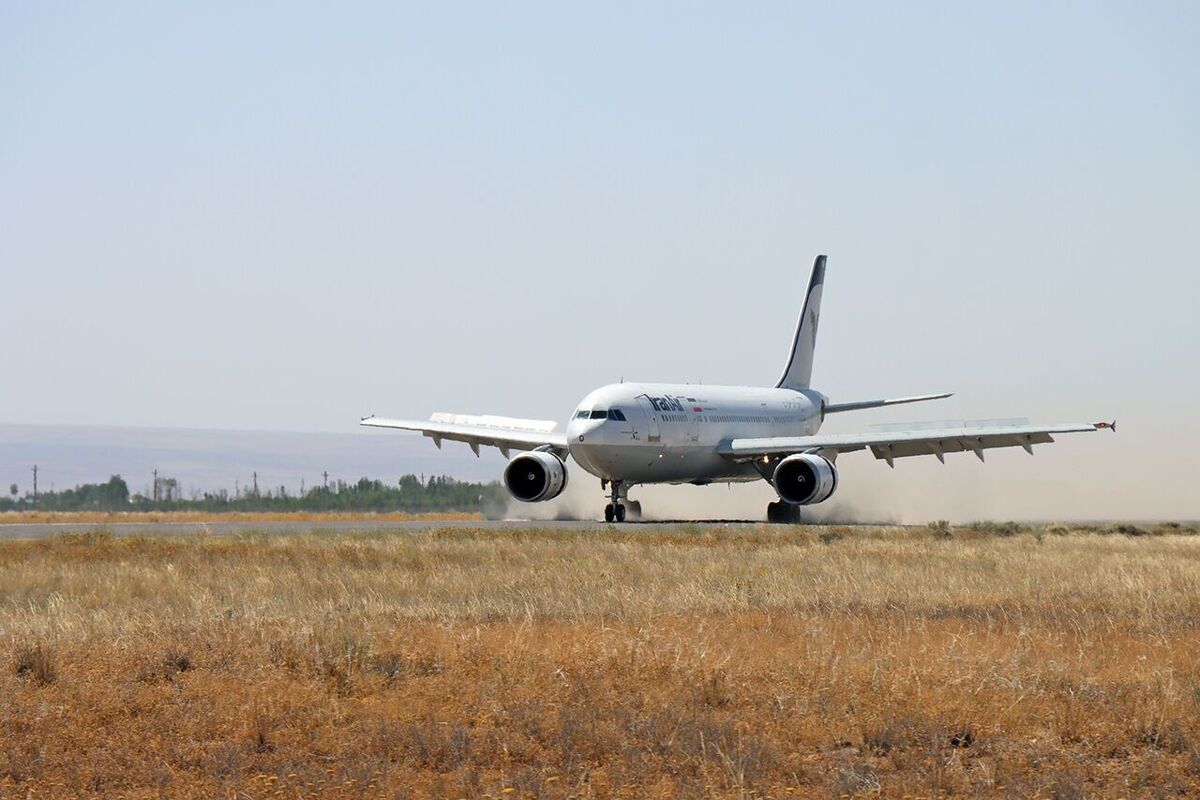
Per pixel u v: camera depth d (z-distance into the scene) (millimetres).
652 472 193000
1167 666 56562
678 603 80250
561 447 193500
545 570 101625
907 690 49125
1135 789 38125
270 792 37688
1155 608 78250
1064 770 39875
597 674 53781
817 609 78500
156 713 48531
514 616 75062
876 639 64750
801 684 51188
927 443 191000
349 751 42125
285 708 48500
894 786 38031
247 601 82438
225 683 54188
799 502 185625
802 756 41844
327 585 91875
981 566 108250
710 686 50406
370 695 51625
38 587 93062
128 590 89688
